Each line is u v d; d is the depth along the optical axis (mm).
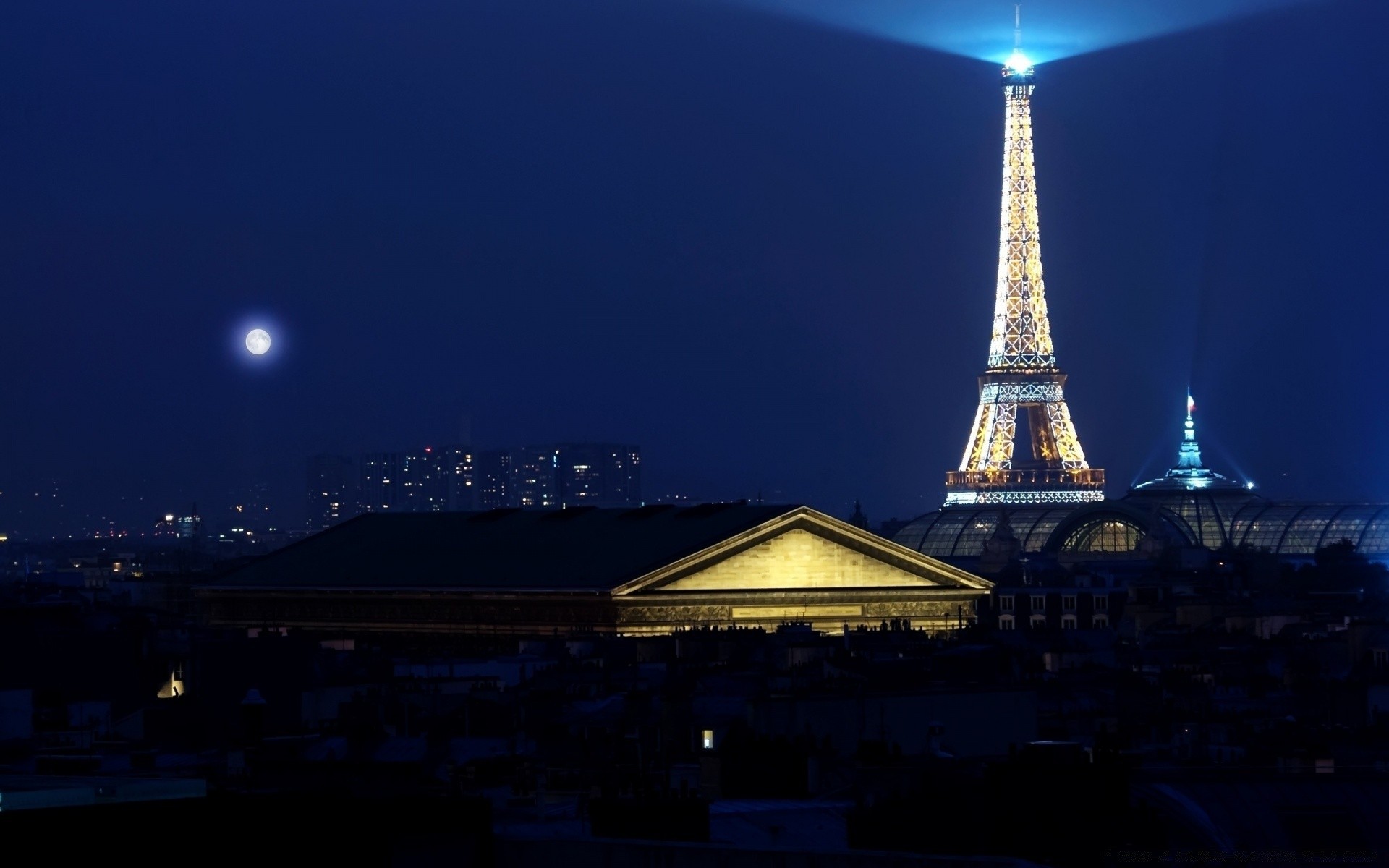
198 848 165250
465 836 176125
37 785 172125
